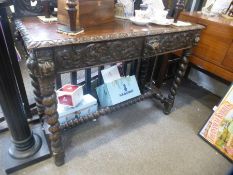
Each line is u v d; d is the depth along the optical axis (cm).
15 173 102
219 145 126
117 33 83
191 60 155
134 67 164
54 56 71
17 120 96
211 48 139
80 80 171
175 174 110
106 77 137
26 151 106
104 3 93
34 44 63
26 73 171
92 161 112
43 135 120
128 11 113
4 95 86
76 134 129
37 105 116
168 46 111
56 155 102
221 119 126
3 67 82
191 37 121
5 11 88
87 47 76
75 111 122
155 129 141
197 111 165
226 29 127
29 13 97
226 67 133
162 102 154
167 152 123
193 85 205
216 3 154
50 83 76
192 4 173
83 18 85
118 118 148
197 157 122
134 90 144
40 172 104
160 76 181
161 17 112
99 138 128
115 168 110
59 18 86
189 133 140
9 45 98
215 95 191
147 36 95
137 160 116
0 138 119
